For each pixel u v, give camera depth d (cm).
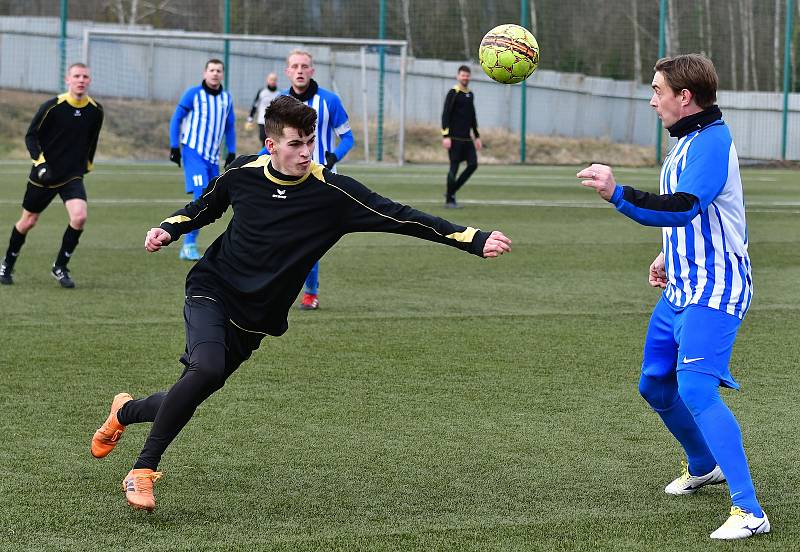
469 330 1681
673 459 1049
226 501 916
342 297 1992
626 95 8106
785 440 1114
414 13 7738
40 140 2011
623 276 2295
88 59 5609
